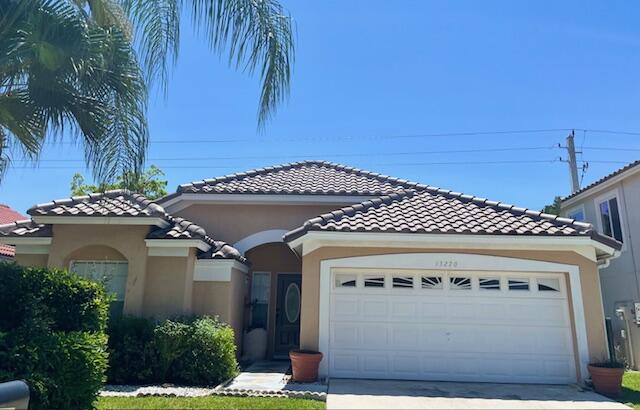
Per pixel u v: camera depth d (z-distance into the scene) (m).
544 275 13.77
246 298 18.36
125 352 12.51
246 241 18.31
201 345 12.77
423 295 13.81
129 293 14.39
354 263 13.83
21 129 8.83
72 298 9.05
